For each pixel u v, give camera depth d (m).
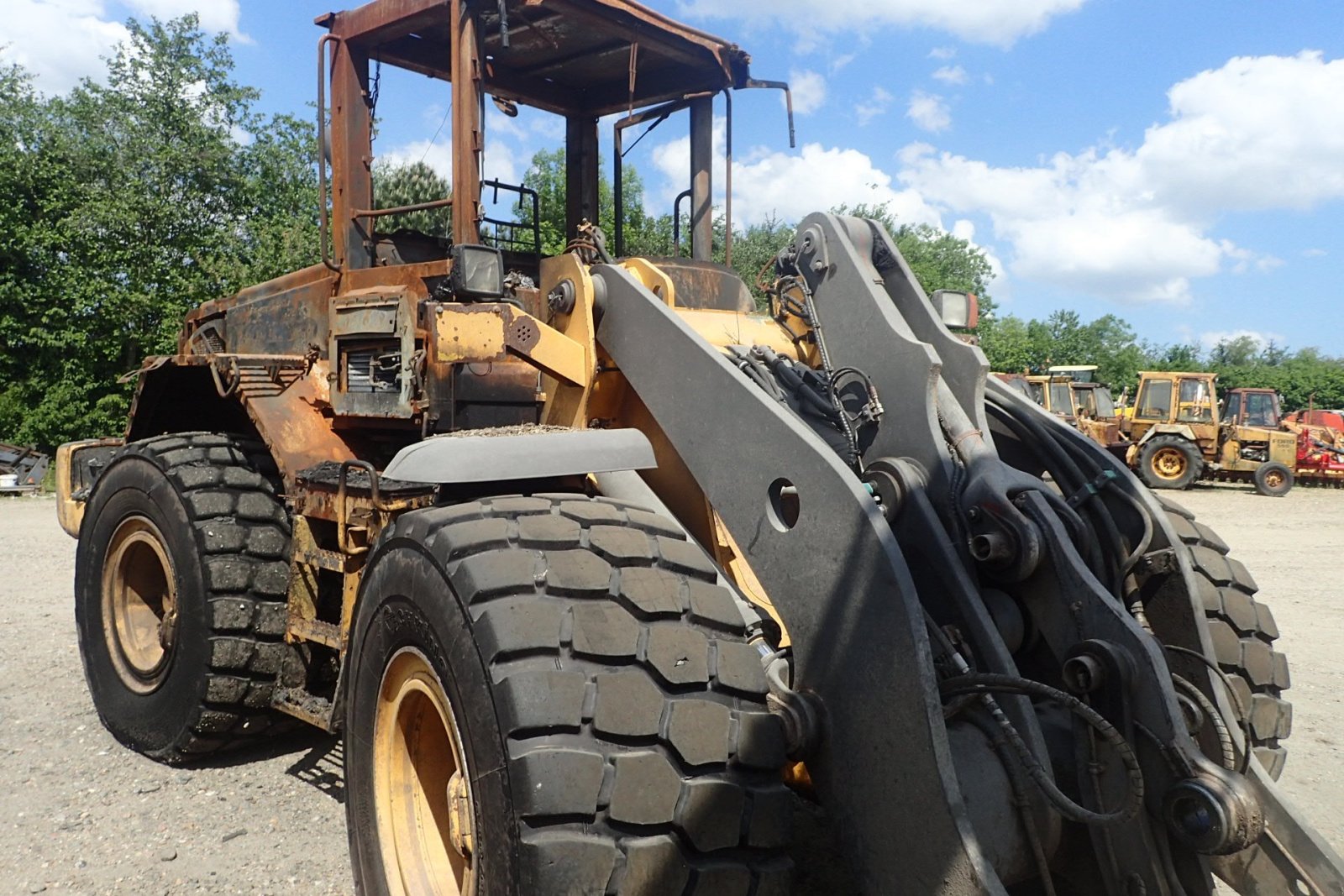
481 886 2.08
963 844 1.93
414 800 2.61
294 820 3.53
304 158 24.89
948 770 1.99
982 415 2.82
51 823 3.49
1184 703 2.36
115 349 21.05
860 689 2.18
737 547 2.57
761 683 2.21
